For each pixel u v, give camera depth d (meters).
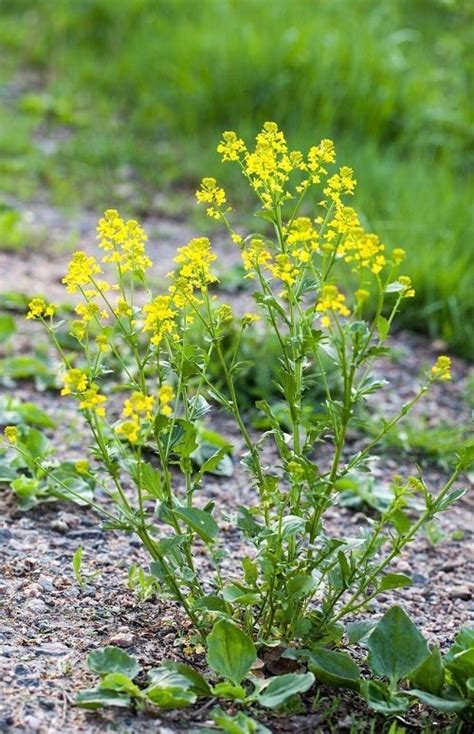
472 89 11.37
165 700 3.42
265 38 11.48
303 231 3.42
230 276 7.91
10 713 3.38
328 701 3.62
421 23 12.94
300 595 3.52
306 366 3.64
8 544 4.57
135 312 3.60
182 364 3.63
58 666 3.69
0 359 6.51
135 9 13.16
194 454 5.50
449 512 5.51
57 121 11.48
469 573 4.93
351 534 5.17
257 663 3.63
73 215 9.27
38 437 5.24
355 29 11.80
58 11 13.41
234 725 3.21
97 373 3.58
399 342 7.30
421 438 6.08
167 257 8.52
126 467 3.56
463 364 7.17
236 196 9.74
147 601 4.19
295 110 10.80
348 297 7.44
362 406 6.31
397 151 10.28
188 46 11.77
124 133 11.12
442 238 8.09
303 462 3.44
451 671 3.53
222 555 3.80
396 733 3.37
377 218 8.45
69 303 7.18
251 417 6.20
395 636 3.64
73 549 4.62
